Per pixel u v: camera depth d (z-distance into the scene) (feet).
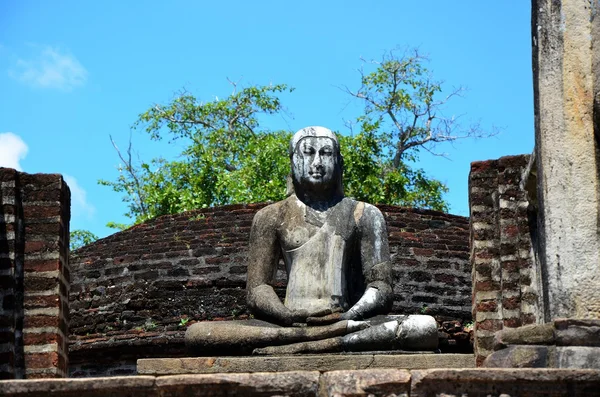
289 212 32.24
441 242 53.72
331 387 24.49
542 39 28.68
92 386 24.59
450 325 50.44
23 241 36.24
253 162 73.41
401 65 82.64
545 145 28.09
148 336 49.98
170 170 79.92
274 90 87.40
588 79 28.27
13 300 35.58
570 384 23.99
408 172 80.12
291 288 31.30
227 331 30.19
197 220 54.34
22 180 36.73
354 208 32.30
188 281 51.55
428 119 82.53
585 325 25.45
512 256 36.88
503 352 25.99
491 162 38.14
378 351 29.30
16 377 35.09
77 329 51.93
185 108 86.99
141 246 53.72
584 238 27.30
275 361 28.25
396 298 51.62
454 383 24.21
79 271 53.62
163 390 24.76
